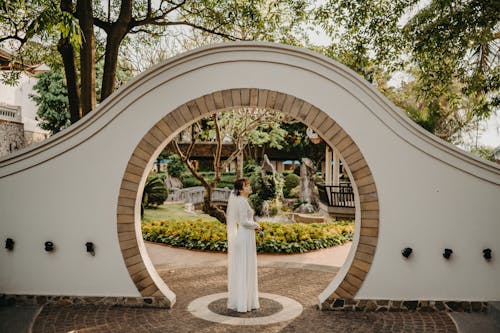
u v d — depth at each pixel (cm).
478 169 555
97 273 580
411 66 1183
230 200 590
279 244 1011
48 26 566
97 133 583
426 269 561
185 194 2284
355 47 1108
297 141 2480
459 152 552
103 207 582
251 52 574
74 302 579
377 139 566
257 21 1056
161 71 577
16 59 1270
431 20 975
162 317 536
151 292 578
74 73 872
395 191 565
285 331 490
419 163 563
